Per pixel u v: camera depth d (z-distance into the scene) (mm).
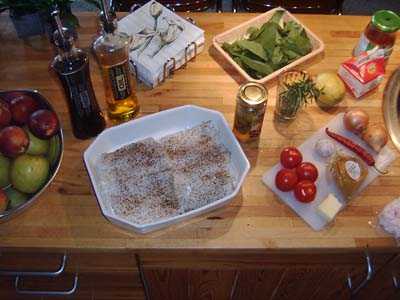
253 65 1077
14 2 1044
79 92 884
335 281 1067
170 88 1094
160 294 1173
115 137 978
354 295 1163
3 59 1136
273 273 1020
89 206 896
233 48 1118
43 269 989
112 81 939
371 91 1103
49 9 1039
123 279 1065
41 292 1063
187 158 945
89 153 912
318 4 1646
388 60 1153
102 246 850
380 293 1106
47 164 893
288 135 1021
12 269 983
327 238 864
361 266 981
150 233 863
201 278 1050
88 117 951
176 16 1151
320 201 916
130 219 864
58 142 935
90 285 1100
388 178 953
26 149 889
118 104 997
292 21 1165
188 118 1016
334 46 1188
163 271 1004
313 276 1040
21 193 887
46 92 1078
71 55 861
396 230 852
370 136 979
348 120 1005
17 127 883
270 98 1086
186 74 1121
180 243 853
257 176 946
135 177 910
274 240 859
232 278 1053
